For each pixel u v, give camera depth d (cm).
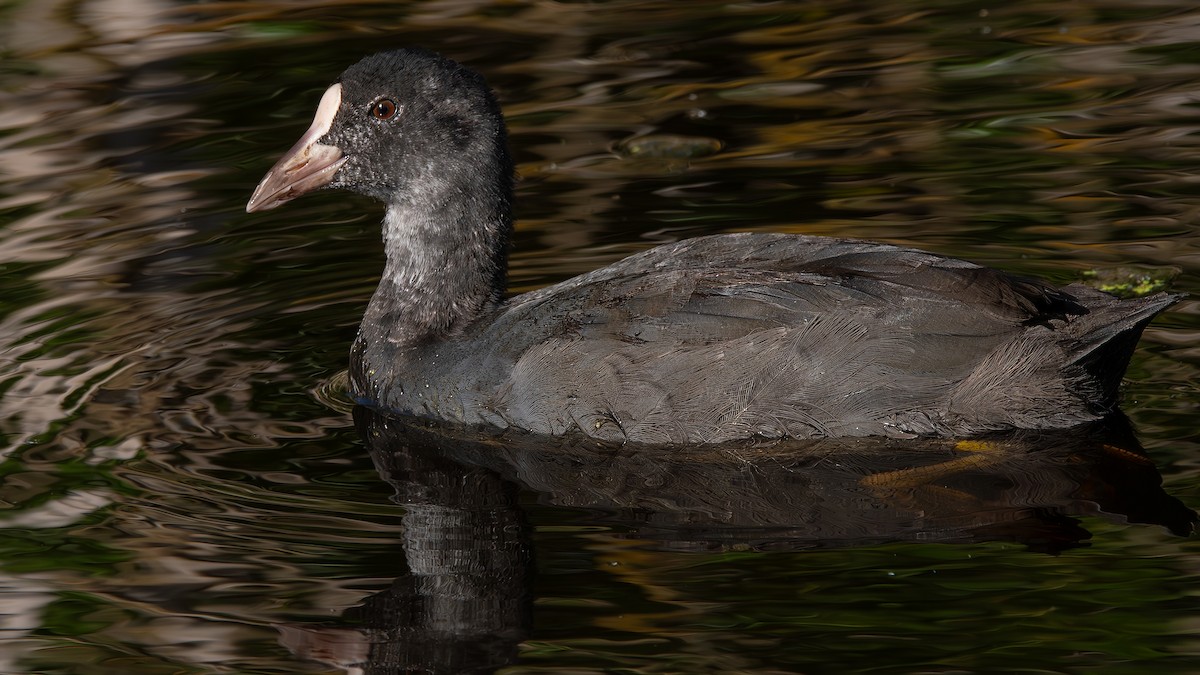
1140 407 1116
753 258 1138
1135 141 1627
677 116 1758
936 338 1066
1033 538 962
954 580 917
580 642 867
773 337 1080
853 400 1076
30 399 1195
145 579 946
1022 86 1783
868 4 2070
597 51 1930
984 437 1077
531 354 1134
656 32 1991
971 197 1527
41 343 1298
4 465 1087
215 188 1620
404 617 905
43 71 1858
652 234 1477
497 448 1134
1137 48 1861
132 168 1661
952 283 1073
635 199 1562
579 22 2023
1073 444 1069
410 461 1114
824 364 1075
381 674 852
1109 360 1070
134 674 856
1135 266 1364
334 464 1108
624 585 928
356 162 1266
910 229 1462
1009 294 1066
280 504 1043
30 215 1566
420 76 1250
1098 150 1612
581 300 1148
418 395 1189
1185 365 1182
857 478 1064
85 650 876
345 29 1977
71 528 1003
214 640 885
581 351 1113
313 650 877
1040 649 845
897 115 1731
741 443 1097
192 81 1838
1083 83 1777
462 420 1166
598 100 1795
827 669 835
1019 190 1535
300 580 946
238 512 1030
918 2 2072
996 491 1028
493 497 1056
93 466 1090
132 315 1358
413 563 964
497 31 1980
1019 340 1053
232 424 1166
